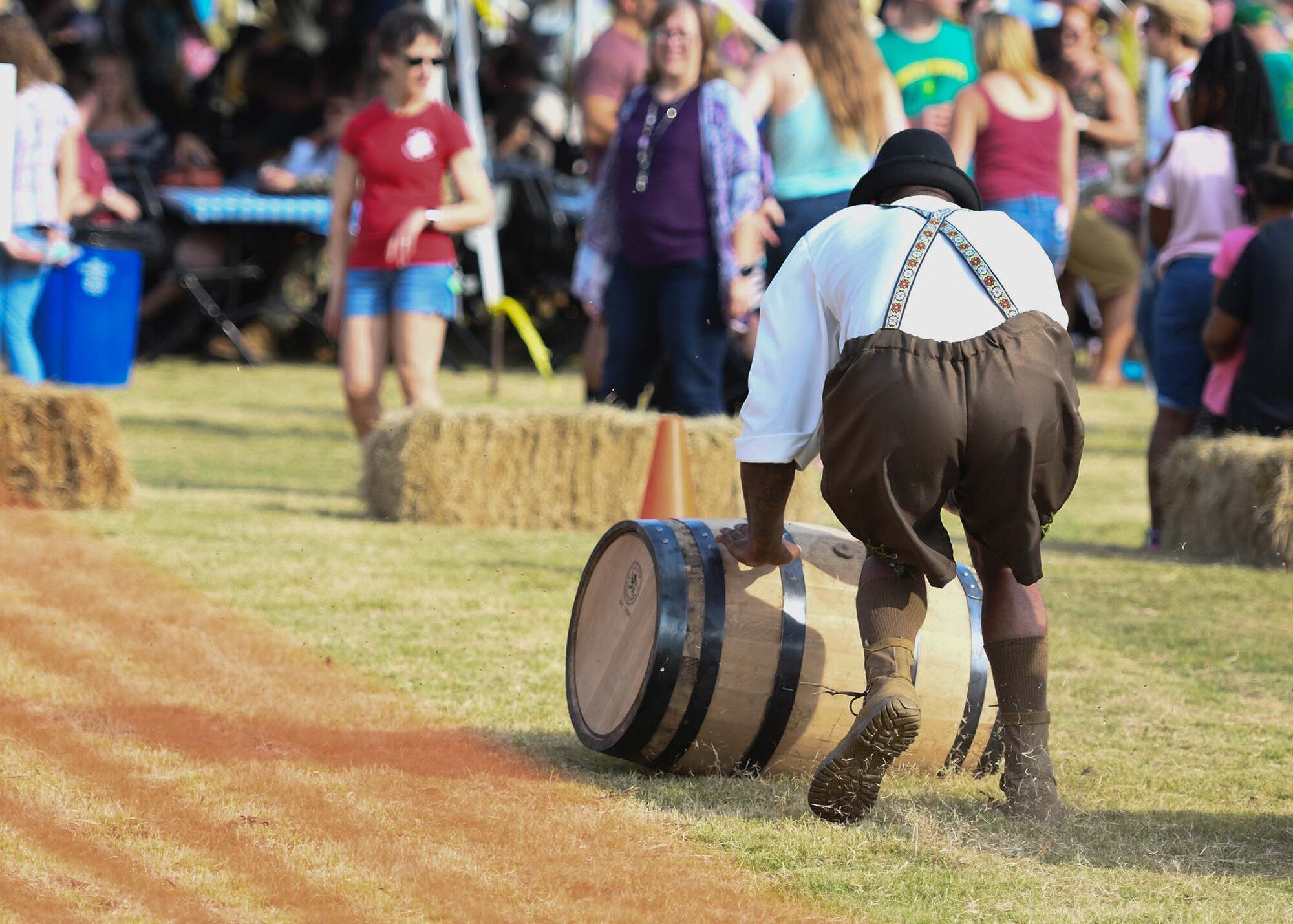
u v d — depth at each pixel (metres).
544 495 25.72
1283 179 24.86
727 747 13.05
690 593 12.95
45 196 33.00
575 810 12.24
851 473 11.34
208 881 10.45
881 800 12.70
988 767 13.62
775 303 12.31
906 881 10.89
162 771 12.65
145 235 42.19
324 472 31.47
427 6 46.78
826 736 13.05
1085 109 41.88
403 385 27.25
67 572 20.16
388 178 26.66
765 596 13.05
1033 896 10.68
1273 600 22.00
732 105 24.98
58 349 41.62
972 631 13.56
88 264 41.12
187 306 50.50
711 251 25.36
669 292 25.59
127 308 42.25
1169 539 26.17
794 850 11.43
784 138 25.56
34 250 32.88
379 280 26.95
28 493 25.11
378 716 14.74
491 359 51.75
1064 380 11.34
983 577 12.59
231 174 53.16
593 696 13.76
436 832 11.62
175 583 20.00
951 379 11.09
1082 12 41.84
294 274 50.28
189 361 49.91
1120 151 46.06
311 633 17.78
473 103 46.69
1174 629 20.08
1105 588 22.73
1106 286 48.16
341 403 42.62
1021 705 12.50
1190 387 26.69
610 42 32.81
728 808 12.38
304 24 59.31
